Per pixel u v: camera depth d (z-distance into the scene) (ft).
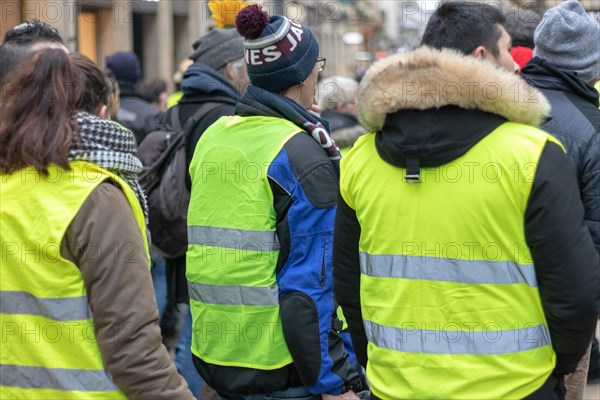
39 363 8.84
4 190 8.86
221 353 11.89
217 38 16.98
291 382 11.73
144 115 23.75
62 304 8.68
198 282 12.12
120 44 40.57
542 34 12.50
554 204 8.29
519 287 8.59
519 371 8.66
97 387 8.78
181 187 15.98
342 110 21.38
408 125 8.71
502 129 8.61
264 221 11.52
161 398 8.76
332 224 11.55
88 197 8.66
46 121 8.75
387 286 9.20
